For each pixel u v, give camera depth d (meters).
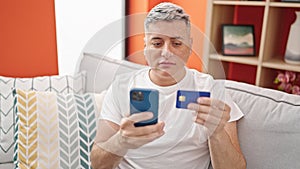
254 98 1.04
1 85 1.19
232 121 0.99
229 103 1.01
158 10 0.73
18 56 1.57
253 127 0.99
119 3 2.18
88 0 1.94
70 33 1.88
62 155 1.06
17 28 1.53
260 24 2.07
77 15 1.90
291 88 1.78
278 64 1.70
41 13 1.58
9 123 1.15
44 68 1.67
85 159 1.06
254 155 0.97
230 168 0.92
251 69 2.18
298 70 1.62
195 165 0.96
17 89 1.12
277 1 1.69
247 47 1.91
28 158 1.05
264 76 1.83
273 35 1.82
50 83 1.25
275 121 0.96
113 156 0.87
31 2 1.53
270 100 1.02
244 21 2.14
